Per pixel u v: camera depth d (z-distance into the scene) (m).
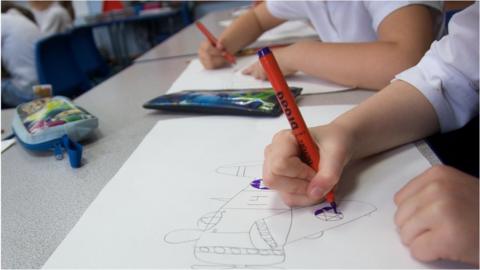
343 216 0.30
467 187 0.26
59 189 0.39
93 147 0.48
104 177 0.40
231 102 0.54
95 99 0.70
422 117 0.41
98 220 0.32
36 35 1.87
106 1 3.74
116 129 0.54
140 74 0.87
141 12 3.63
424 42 0.57
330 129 0.36
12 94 1.83
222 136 0.47
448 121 0.43
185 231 0.30
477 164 0.45
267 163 0.32
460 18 0.44
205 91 0.62
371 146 0.38
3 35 1.79
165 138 0.48
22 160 0.48
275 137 0.35
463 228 0.24
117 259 0.28
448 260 0.25
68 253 0.29
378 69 0.56
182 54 1.05
